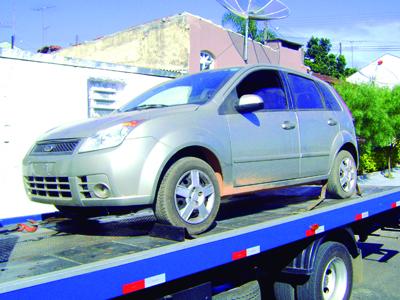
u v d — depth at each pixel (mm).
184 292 3568
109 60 17438
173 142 4047
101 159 3803
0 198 8477
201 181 4238
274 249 4473
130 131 3910
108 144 3857
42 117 8984
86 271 2781
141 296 3287
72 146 4023
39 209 8914
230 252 3717
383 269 6984
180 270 3316
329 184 5953
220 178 4539
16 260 3250
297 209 5348
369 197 5871
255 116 4977
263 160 4949
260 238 4012
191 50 14930
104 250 3520
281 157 5164
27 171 4348
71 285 2697
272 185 5121
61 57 9164
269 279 4750
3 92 8461
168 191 3949
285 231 4277
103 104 10078
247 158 4766
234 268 4145
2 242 3996
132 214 5383
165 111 4305
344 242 5262
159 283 3172
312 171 5625
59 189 4055
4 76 8461
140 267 3059
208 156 4461
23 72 8695
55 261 3193
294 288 4660
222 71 5258
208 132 4391
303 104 5750
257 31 22062
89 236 4242
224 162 4508
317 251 4676
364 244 8367
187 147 4211
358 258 5410
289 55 19906
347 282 5070
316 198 6234
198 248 3457
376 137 13828
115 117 4309
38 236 4289
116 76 10133
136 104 5219
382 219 6633
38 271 2895
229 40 16344
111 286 2889
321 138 5773
